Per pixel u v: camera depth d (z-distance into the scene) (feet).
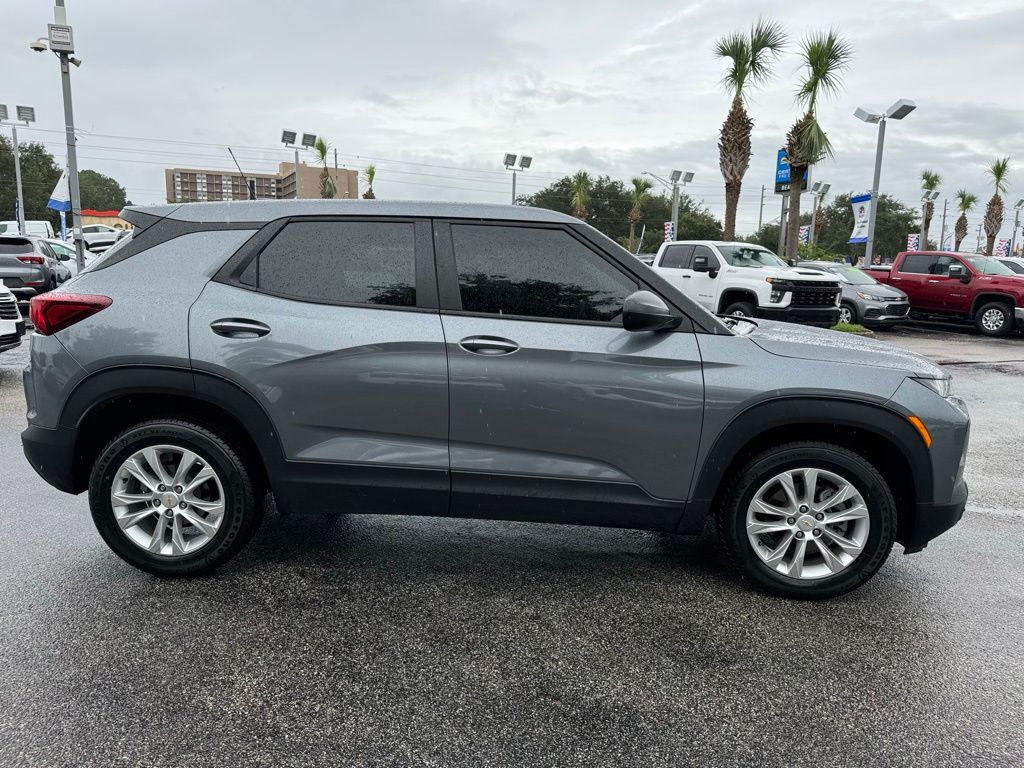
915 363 10.44
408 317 10.16
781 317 42.78
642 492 10.27
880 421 9.85
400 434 10.24
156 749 7.13
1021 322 50.47
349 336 10.07
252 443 10.74
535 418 10.07
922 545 10.44
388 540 12.66
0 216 214.28
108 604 10.07
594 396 10.01
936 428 9.91
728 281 44.39
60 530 12.71
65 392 10.23
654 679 8.55
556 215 10.46
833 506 10.38
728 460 10.13
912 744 7.45
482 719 7.72
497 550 12.33
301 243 10.45
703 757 7.20
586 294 10.25
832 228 257.55
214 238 10.55
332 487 10.37
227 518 10.59
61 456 10.42
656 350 10.02
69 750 7.07
